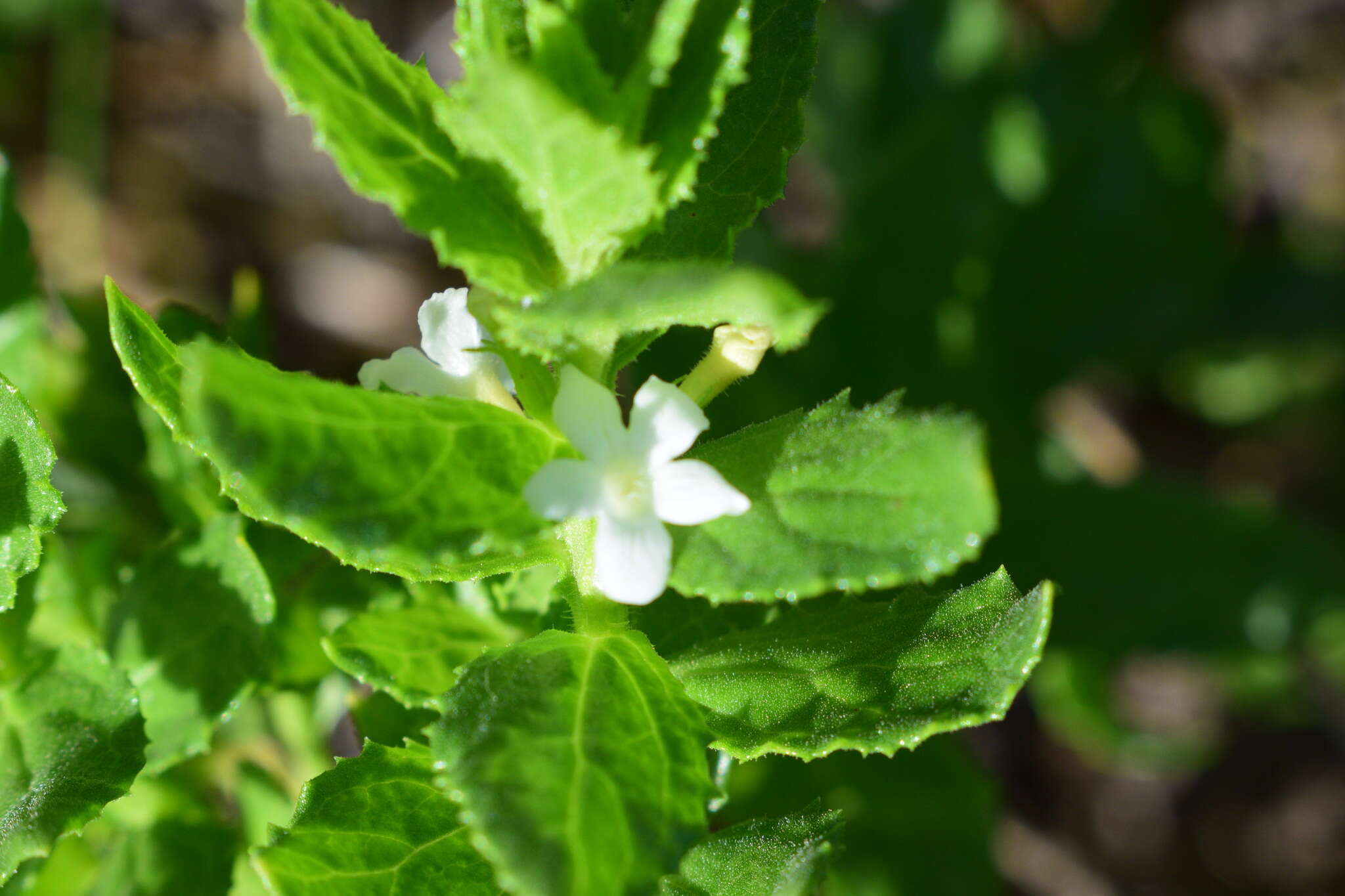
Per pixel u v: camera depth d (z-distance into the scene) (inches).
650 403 6.9
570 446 7.0
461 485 6.8
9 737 7.7
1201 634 10.8
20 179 14.5
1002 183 12.5
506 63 6.5
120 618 8.0
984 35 12.9
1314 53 14.8
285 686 8.0
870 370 11.2
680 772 6.8
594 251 7.0
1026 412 12.2
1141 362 12.5
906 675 7.1
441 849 7.3
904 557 6.7
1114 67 13.1
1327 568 10.8
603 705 6.9
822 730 7.1
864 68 13.2
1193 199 12.3
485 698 6.9
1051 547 11.1
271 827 7.3
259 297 8.7
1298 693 12.0
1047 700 11.2
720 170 7.4
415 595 7.8
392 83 7.0
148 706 7.9
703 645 7.5
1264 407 13.7
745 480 6.9
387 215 15.0
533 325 6.7
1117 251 12.4
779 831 7.4
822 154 13.4
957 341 11.4
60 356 8.7
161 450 8.3
